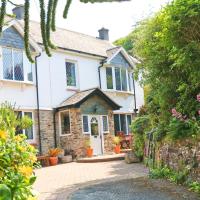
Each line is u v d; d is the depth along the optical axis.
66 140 18.52
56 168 14.81
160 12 10.20
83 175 11.88
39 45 18.02
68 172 13.09
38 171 13.97
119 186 8.76
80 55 20.58
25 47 3.22
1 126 5.03
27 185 3.62
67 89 19.56
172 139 8.94
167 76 9.85
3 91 16.34
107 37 26.62
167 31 8.01
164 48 9.48
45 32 3.20
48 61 18.77
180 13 7.72
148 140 12.64
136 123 14.49
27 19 3.13
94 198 7.63
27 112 17.44
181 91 9.41
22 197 3.50
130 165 13.72
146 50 10.34
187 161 8.38
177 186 8.02
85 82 20.66
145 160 13.16
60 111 18.77
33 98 17.70
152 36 10.81
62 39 20.69
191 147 8.27
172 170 9.22
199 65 7.85
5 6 3.05
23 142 4.71
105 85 21.84
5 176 3.55
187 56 7.76
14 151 4.08
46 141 17.95
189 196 6.97
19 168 3.80
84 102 19.11
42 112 18.03
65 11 3.23
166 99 9.84
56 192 8.82
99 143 19.75
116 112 22.12
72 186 9.61
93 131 19.52
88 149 18.34
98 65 21.72
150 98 12.83
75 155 18.12
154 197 7.18
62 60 19.55
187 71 8.63
